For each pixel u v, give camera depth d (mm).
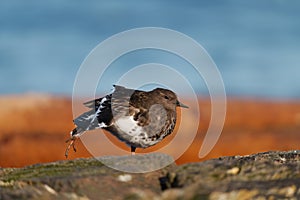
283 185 11383
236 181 11633
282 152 14711
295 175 11844
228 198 11023
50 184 11984
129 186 12016
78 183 11969
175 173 12062
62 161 13555
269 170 12031
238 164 12266
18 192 11695
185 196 11070
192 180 11750
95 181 12055
